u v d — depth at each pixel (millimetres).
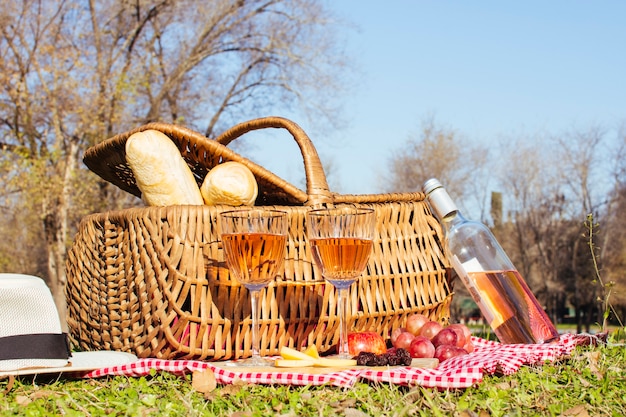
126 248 1850
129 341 1837
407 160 21547
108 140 2092
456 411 1314
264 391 1484
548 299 22047
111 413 1329
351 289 1943
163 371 1621
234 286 1747
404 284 2076
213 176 1909
